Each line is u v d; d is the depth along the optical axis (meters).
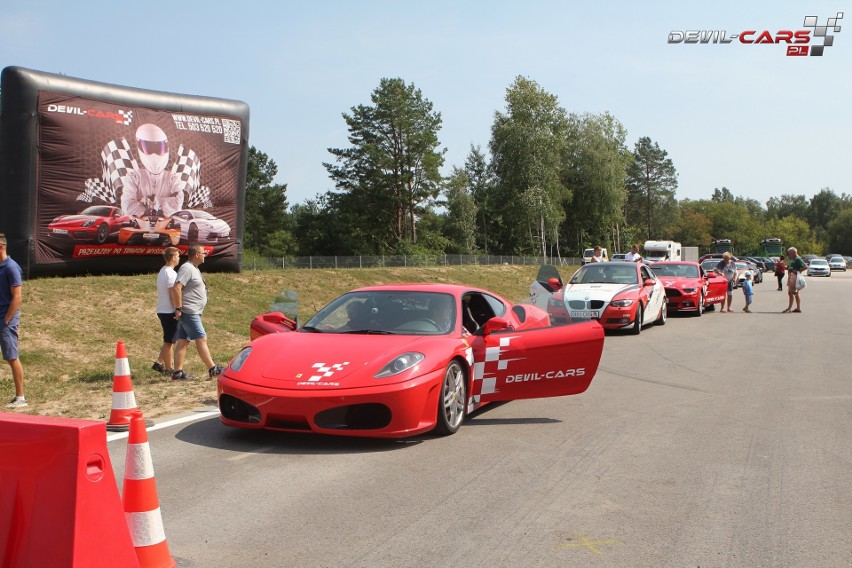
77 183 16.81
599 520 4.22
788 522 4.21
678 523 4.18
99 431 2.89
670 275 20.83
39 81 16.09
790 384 9.19
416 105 71.19
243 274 22.11
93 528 2.82
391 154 70.81
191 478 5.00
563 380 7.27
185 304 9.10
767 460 5.56
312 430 5.60
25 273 16.14
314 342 6.34
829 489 4.84
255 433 6.34
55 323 13.47
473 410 6.79
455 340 6.40
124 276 18.14
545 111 78.69
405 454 5.67
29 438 2.89
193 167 19.00
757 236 155.12
